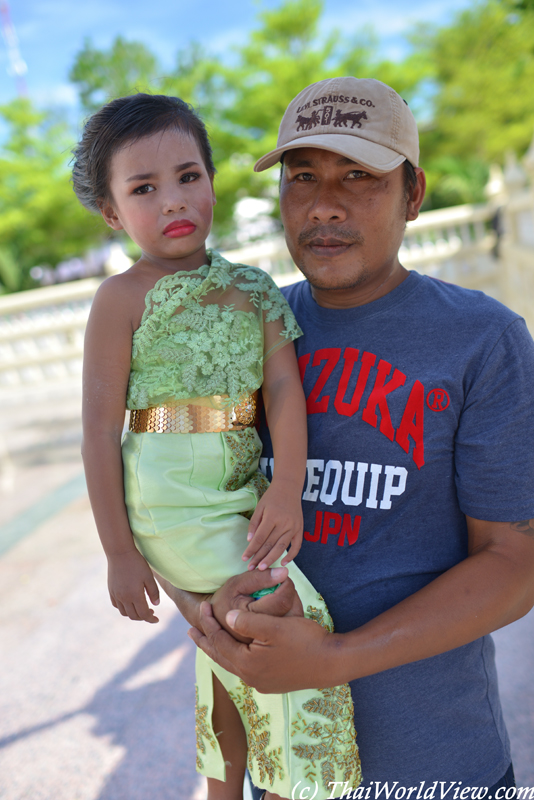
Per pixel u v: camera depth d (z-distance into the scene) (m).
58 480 6.04
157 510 1.24
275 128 16.89
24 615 3.59
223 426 1.28
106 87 18.27
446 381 1.20
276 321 1.37
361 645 1.08
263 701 1.18
